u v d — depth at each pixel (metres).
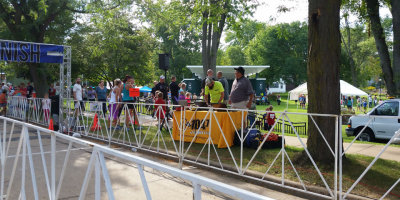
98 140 9.02
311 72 5.46
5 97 16.03
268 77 52.34
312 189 4.50
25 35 16.20
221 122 7.05
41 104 12.16
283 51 50.94
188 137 7.81
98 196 2.17
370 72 51.78
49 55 10.27
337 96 5.36
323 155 5.29
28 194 4.14
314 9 5.41
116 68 28.62
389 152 7.15
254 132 6.93
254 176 5.21
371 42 45.12
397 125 9.82
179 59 49.69
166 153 6.95
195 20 12.78
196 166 6.20
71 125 10.34
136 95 10.16
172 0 13.55
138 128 8.46
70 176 3.55
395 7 12.54
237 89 7.32
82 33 21.61
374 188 4.41
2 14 15.84
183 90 14.02
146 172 4.95
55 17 17.67
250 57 54.91
